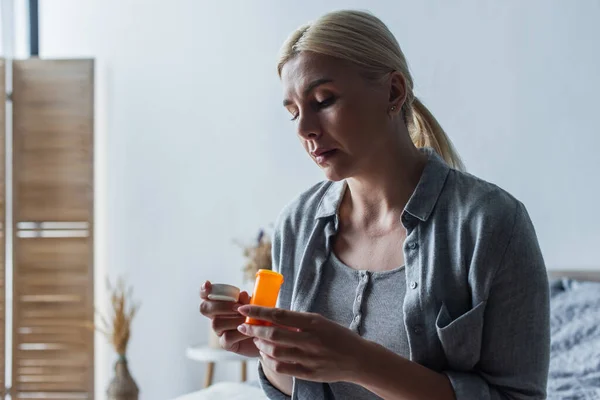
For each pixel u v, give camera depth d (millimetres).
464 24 2990
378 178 992
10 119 3557
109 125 3666
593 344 2246
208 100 3508
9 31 3771
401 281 958
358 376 822
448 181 982
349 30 904
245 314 801
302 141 954
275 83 3395
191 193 3527
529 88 2893
